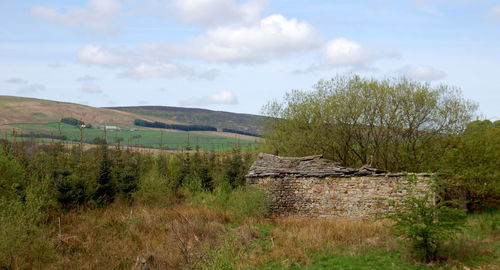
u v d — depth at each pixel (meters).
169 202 26.25
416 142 32.06
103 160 26.12
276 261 14.88
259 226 20.53
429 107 31.30
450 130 30.88
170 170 35.69
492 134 28.08
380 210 23.03
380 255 15.27
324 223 20.66
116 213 22.17
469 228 18.83
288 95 36.88
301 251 15.85
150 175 28.52
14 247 13.57
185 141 155.12
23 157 26.77
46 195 20.06
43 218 18.48
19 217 15.33
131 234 17.56
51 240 15.56
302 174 24.61
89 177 25.33
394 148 32.50
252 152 41.53
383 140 32.69
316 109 34.12
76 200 22.36
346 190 23.84
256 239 17.80
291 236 17.86
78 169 26.67
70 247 15.38
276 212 24.70
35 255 14.08
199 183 29.73
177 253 14.31
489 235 17.94
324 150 34.09
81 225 18.84
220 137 179.38
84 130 154.88
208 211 22.80
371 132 33.06
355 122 32.94
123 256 14.84
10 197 18.16
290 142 34.12
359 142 33.38
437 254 14.72
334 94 34.34
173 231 17.23
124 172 27.56
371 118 32.53
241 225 20.73
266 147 36.94
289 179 24.89
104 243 16.33
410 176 17.80
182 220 19.27
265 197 24.23
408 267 13.91
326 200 24.11
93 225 18.92
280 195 24.86
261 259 14.88
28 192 18.61
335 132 33.50
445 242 16.17
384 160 32.84
